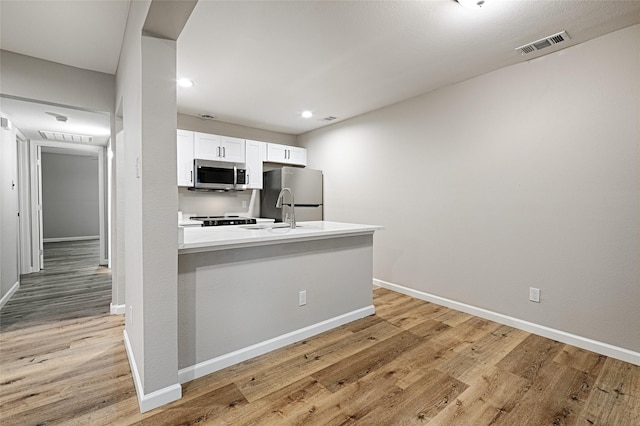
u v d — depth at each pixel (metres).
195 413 1.70
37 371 2.11
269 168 5.40
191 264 2.01
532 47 2.49
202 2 1.95
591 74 2.37
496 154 2.95
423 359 2.28
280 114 4.39
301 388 1.93
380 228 3.09
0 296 3.38
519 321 2.82
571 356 2.33
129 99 2.15
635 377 2.06
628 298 2.25
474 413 1.72
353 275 3.02
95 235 9.30
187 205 4.77
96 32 2.38
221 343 2.16
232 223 4.58
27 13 2.14
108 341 2.57
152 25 1.65
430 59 2.71
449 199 3.35
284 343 2.48
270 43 2.46
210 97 3.71
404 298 3.69
